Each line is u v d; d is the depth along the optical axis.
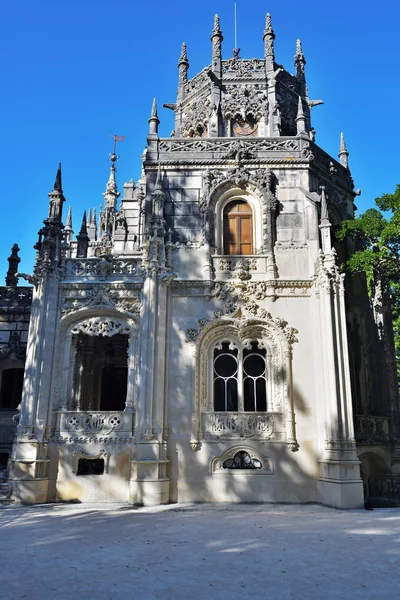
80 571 10.23
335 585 9.27
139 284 23.20
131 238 36.12
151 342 22.00
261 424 21.92
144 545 12.66
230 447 21.61
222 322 22.97
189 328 23.06
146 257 23.34
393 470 24.08
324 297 22.45
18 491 20.36
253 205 25.20
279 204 24.98
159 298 22.80
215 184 25.05
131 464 21.02
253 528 15.13
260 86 30.94
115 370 30.86
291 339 22.88
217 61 31.36
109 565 10.69
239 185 25.06
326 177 26.92
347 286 26.72
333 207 27.08
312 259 23.73
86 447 21.45
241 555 11.55
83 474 21.39
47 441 21.36
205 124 31.61
